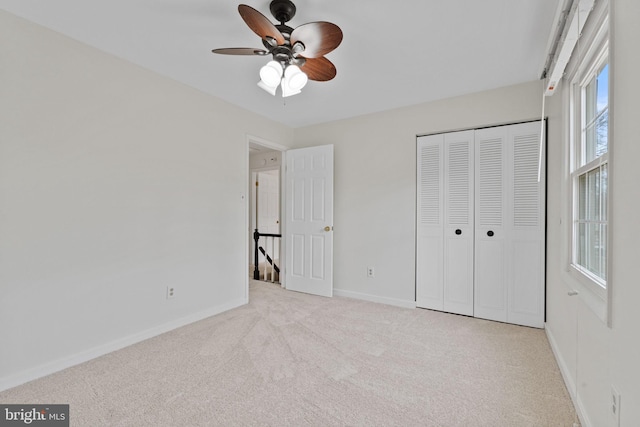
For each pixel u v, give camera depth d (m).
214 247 3.09
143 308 2.48
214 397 1.69
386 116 3.50
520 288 2.81
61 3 1.72
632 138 0.95
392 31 1.97
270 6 1.73
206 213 3.01
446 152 3.16
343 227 3.79
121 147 2.34
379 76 2.62
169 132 2.68
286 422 1.49
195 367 2.02
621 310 1.02
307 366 2.03
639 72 0.90
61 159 2.01
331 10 1.77
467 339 2.48
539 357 2.17
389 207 3.47
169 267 2.67
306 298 3.69
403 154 3.38
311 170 3.92
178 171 2.75
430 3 1.71
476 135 3.02
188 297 2.83
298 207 4.04
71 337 2.05
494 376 1.92
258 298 3.69
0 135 1.76
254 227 5.99
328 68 1.96
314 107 3.41
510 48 2.18
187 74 2.62
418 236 3.31
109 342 2.25
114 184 2.29
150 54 2.29
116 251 2.31
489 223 2.96
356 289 3.69
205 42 2.14
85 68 2.14
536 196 2.74
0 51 1.77
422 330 2.67
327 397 1.69
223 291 3.19
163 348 2.31
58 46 2.00
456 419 1.51
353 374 1.93
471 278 3.04
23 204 1.85
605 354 1.20
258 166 5.82
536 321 2.73
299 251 4.02
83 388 1.78
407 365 2.05
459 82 2.75
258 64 2.45
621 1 1.03
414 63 2.40
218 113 3.13
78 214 2.09
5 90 1.78
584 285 1.58
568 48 1.56
